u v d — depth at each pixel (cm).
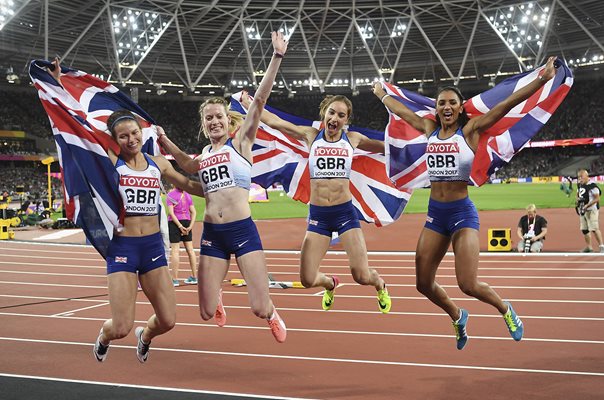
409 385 482
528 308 768
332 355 570
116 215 475
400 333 652
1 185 4784
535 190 4356
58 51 4506
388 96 581
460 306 791
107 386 479
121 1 4128
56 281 1041
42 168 5478
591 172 5934
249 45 5038
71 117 488
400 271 1109
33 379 498
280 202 3578
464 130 518
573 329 659
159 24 4441
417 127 555
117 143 487
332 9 4703
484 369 523
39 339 638
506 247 1352
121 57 4622
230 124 546
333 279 630
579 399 446
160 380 497
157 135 549
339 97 584
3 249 1552
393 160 615
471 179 584
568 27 4819
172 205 991
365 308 786
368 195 710
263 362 549
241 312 775
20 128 5222
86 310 789
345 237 591
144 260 481
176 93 6006
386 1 4634
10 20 3584
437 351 581
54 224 2198
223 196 507
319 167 591
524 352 574
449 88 510
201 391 466
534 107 573
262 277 503
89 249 1551
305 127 620
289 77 5641
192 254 1004
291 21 4788
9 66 4691
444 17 4791
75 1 3881
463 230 511
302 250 596
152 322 501
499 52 5231
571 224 1933
